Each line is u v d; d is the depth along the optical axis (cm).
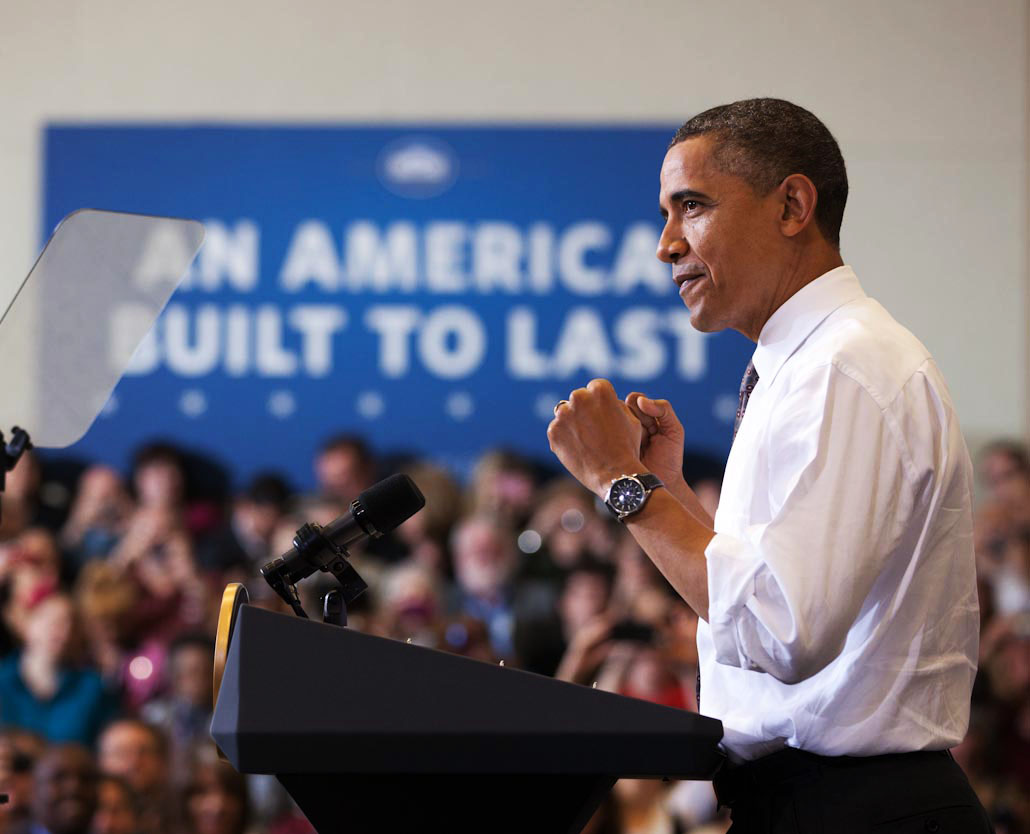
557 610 1480
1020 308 1584
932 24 1623
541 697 333
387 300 1596
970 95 1612
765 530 388
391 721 331
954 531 427
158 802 1334
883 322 436
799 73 1631
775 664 378
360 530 445
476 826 362
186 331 1591
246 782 1331
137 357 1581
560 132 1609
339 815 363
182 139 1628
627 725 331
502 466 1554
